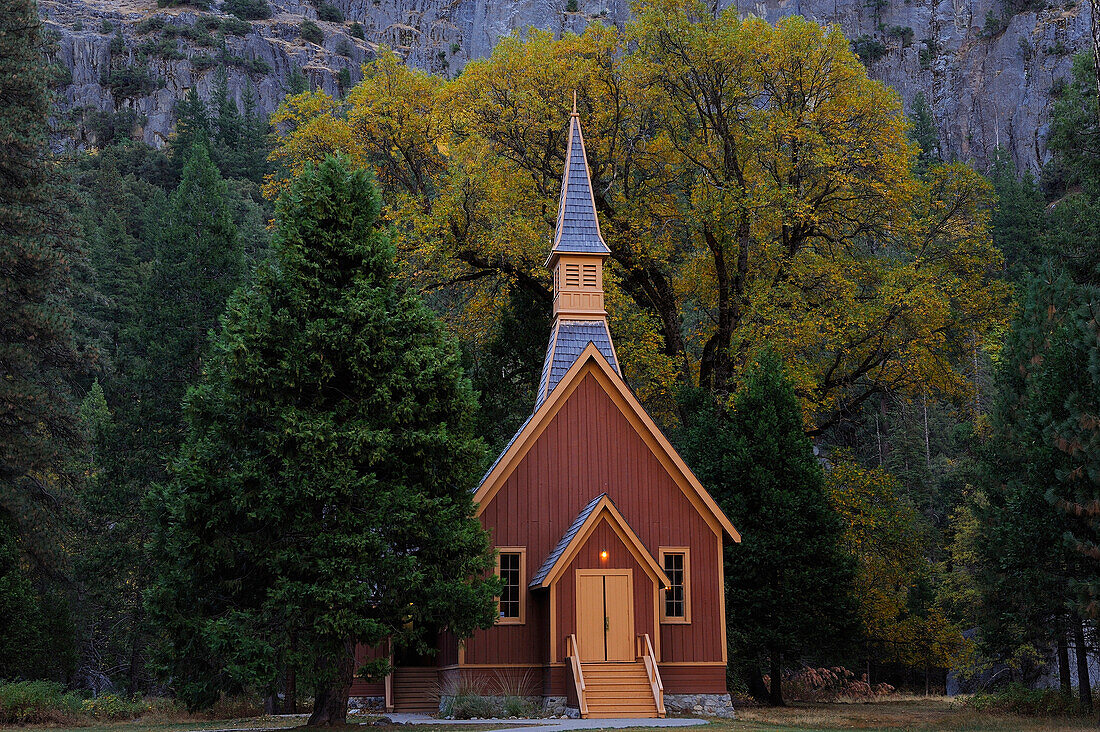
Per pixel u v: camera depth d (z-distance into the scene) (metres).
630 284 42.03
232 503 18.73
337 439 19.33
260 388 19.30
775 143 38.25
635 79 39.03
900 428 69.31
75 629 35.22
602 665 24.62
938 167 40.22
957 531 48.88
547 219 39.62
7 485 30.80
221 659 18.28
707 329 42.41
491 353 40.31
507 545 26.06
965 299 37.84
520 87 39.03
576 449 26.94
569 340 28.66
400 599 19.94
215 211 46.88
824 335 35.91
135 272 78.50
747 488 30.33
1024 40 179.38
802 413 34.44
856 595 32.62
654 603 25.17
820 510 29.89
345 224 20.98
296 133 40.31
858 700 38.72
